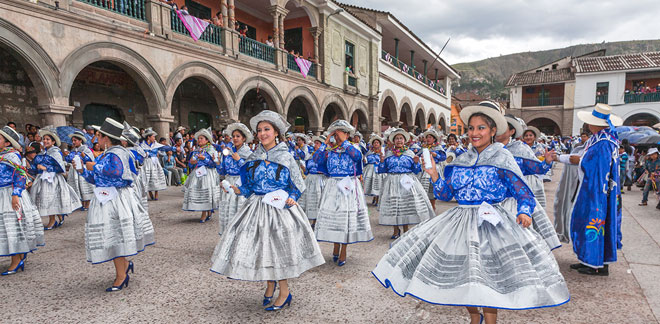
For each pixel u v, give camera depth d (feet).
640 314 9.96
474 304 6.86
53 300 11.47
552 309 10.40
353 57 66.95
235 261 9.74
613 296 11.19
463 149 27.22
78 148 25.22
